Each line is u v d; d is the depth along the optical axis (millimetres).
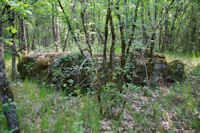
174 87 7453
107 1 5230
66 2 6324
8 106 4254
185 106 6230
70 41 10711
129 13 5344
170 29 14273
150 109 5973
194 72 8836
